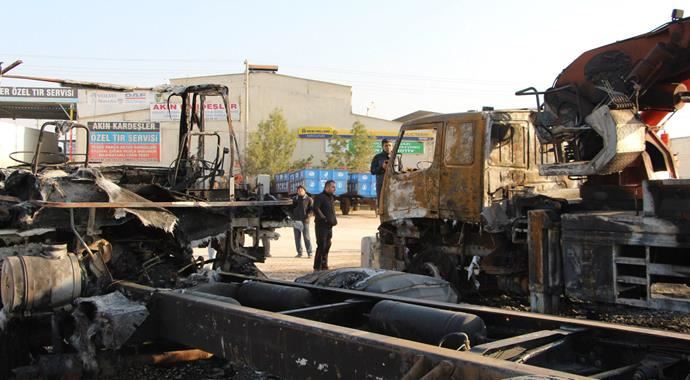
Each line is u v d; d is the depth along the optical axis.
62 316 4.21
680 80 6.16
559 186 8.10
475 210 7.45
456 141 7.75
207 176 6.61
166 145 42.62
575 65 6.31
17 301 3.99
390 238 8.98
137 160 42.44
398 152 8.73
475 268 7.64
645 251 5.02
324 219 10.57
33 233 4.49
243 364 3.29
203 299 3.75
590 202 6.22
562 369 2.96
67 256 4.35
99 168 6.29
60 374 4.00
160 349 4.46
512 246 7.29
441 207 7.86
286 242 17.67
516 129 7.75
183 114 6.81
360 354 2.70
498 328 3.52
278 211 6.06
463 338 2.97
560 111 6.37
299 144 46.66
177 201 5.67
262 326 3.18
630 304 5.05
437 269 7.98
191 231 5.48
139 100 43.69
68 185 4.68
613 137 5.74
